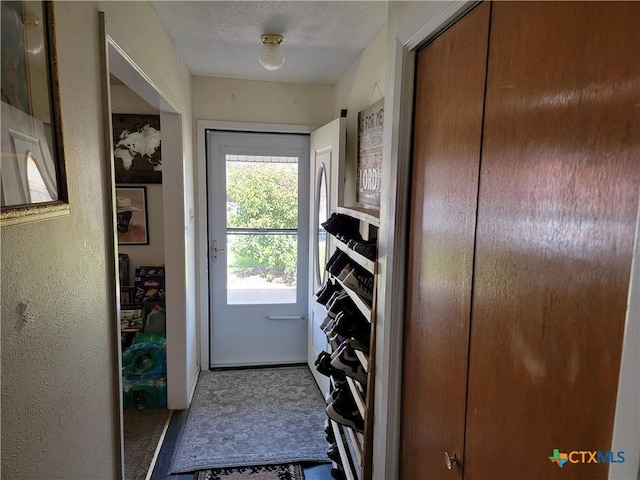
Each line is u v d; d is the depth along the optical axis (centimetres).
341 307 179
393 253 126
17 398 72
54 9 82
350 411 170
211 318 329
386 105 131
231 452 227
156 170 287
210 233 320
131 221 289
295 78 294
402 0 117
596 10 55
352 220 196
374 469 146
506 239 76
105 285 116
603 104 54
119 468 128
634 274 48
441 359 104
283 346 342
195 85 294
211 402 280
